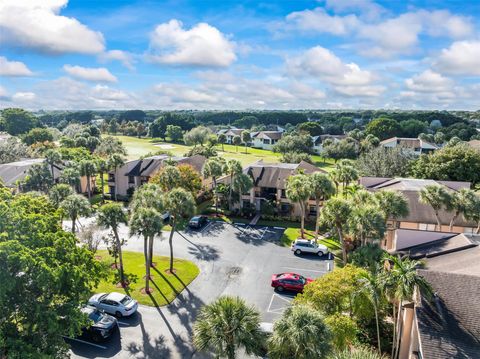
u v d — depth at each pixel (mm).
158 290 28250
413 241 27766
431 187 34500
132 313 24516
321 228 43750
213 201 56875
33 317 16141
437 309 16297
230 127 190250
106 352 20828
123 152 98125
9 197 22406
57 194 37219
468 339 14781
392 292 18141
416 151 100000
